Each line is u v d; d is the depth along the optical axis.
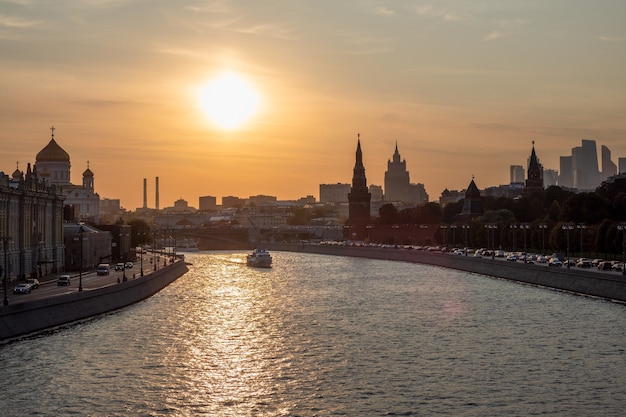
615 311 184.00
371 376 125.56
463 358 137.50
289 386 119.88
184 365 132.25
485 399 113.12
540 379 123.25
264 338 157.12
